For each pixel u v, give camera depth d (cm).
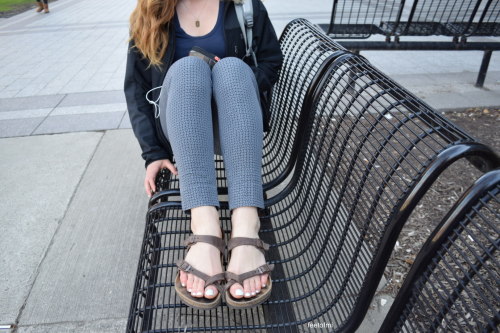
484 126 318
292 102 184
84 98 379
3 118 336
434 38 533
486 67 382
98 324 154
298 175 167
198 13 167
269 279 121
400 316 105
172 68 140
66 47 578
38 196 232
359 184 118
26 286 171
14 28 737
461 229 85
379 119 113
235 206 125
